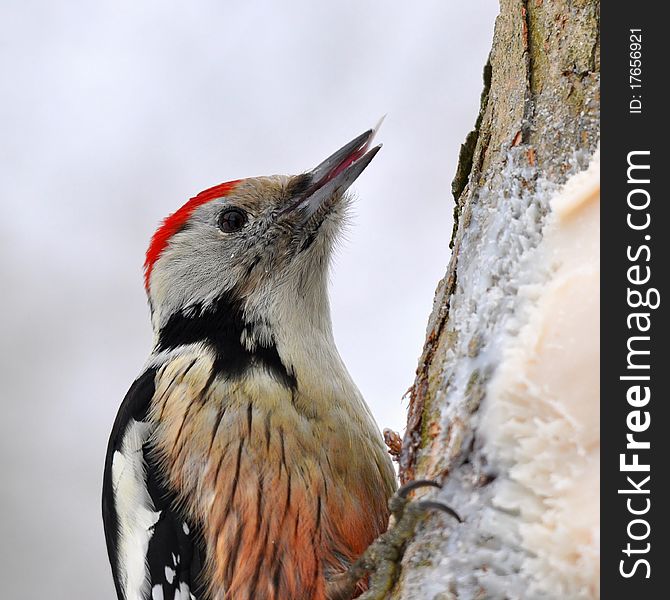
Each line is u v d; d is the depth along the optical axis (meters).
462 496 4.40
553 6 5.19
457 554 4.27
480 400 4.49
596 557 3.98
